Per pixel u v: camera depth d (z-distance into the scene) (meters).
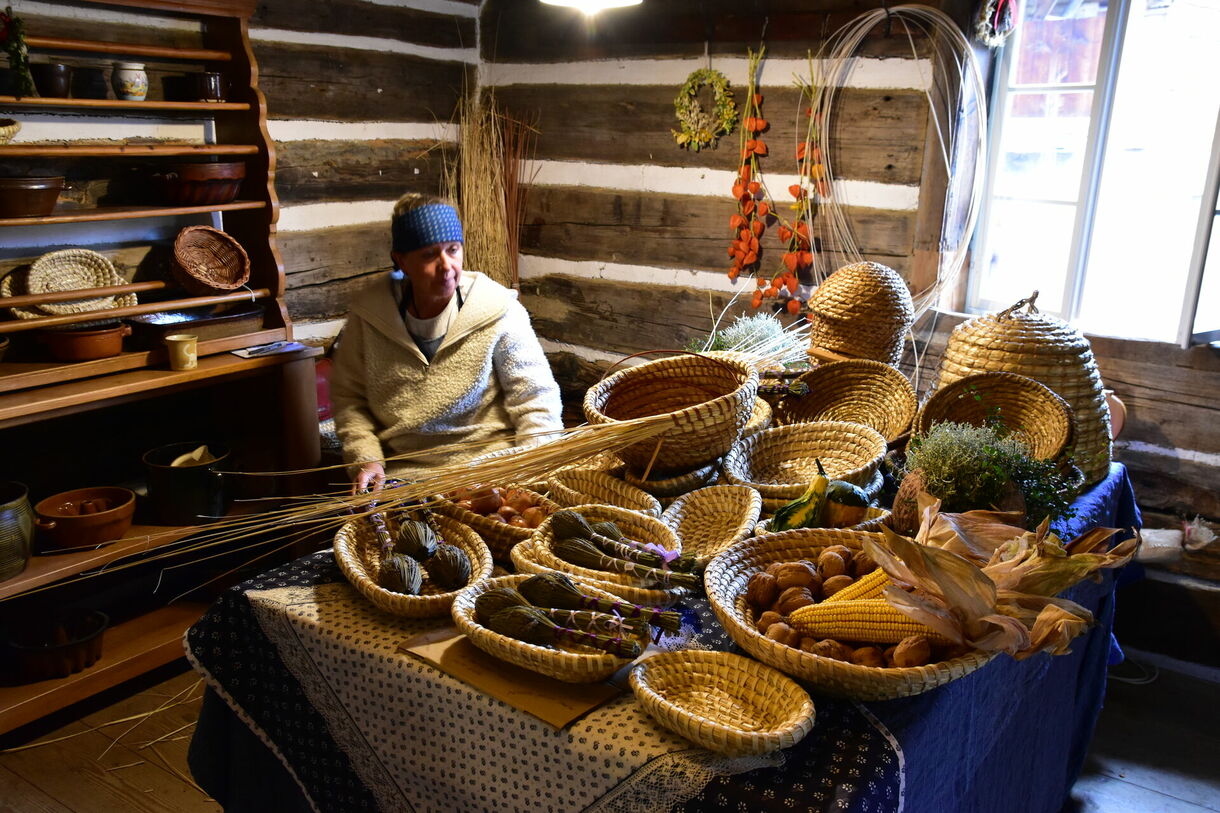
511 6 4.06
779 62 3.41
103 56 2.79
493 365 2.49
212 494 2.91
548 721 1.24
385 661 1.41
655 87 3.74
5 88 2.46
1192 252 2.74
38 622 2.64
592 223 4.05
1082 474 2.01
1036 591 1.30
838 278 2.47
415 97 3.97
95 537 2.62
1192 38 2.95
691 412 1.71
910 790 1.23
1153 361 2.96
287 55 3.43
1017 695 1.71
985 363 2.08
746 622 1.37
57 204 2.77
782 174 3.50
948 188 3.18
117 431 3.13
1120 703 2.84
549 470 1.73
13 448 2.88
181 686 2.81
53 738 2.56
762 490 1.79
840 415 2.26
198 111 2.96
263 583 1.62
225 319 2.90
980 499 1.64
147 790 2.37
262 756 1.67
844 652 1.28
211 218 3.09
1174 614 3.04
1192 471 2.97
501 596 1.37
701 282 3.82
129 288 2.66
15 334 2.67
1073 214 3.23
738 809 1.13
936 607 1.25
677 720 1.16
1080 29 3.10
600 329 4.17
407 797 1.47
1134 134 3.11
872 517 1.69
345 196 3.76
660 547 1.53
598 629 1.30
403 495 1.74
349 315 2.51
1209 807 2.40
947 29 3.04
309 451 3.07
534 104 4.10
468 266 4.27
